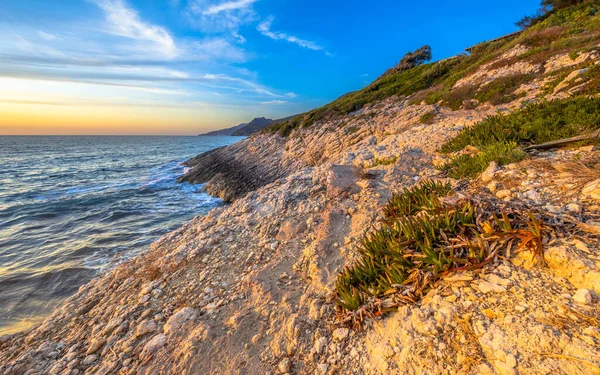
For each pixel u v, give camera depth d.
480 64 21.83
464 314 2.66
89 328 4.70
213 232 6.79
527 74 15.91
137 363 3.59
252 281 4.67
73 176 35.44
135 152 82.19
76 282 9.35
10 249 12.75
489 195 4.47
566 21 21.73
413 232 3.85
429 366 2.43
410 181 6.62
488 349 2.30
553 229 3.03
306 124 32.88
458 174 5.89
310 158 25.27
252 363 3.28
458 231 3.60
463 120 12.07
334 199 6.77
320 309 3.72
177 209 19.80
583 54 13.84
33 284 9.30
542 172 4.55
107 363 3.74
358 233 5.22
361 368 2.83
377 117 25.00
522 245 2.93
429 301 2.99
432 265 3.31
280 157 29.25
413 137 10.23
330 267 4.61
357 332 3.20
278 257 5.30
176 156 67.12
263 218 6.89
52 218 17.80
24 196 23.73
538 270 2.76
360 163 8.97
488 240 3.21
